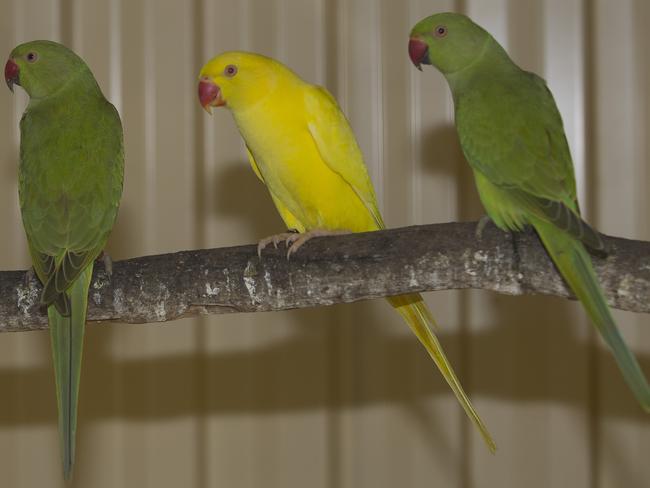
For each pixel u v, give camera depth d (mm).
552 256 1268
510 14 1730
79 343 1312
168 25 1733
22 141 1417
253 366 1741
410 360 1732
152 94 1731
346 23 1735
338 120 1434
